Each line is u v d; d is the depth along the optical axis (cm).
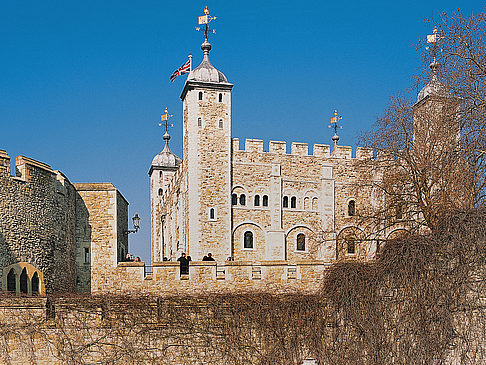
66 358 2481
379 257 2677
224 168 4644
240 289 2808
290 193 4772
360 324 2591
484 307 2327
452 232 2447
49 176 3067
